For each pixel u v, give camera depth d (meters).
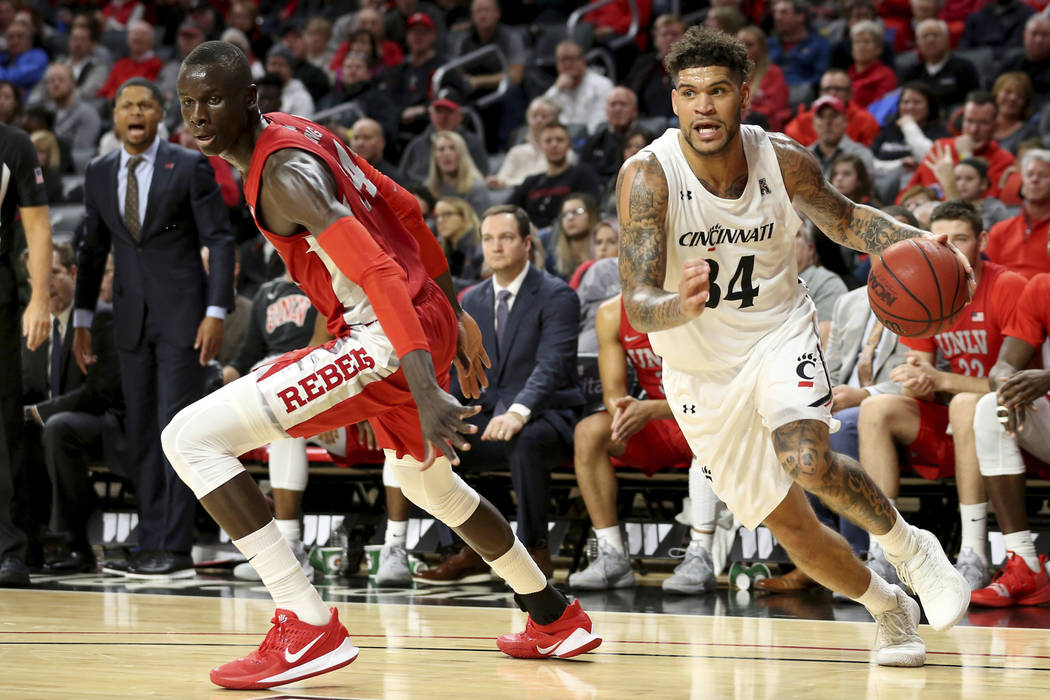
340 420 5.50
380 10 24.64
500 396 10.95
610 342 10.47
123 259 11.00
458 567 10.74
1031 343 9.58
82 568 11.74
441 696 5.07
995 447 9.21
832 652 6.54
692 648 6.69
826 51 20.34
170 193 10.84
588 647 6.17
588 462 10.36
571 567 11.28
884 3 21.34
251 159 5.30
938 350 10.38
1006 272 9.85
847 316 11.02
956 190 14.10
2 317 10.21
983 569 9.41
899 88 18.97
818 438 5.56
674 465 10.60
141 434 11.06
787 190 5.88
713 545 10.38
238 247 16.92
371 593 9.88
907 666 5.98
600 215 14.29
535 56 22.86
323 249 5.13
